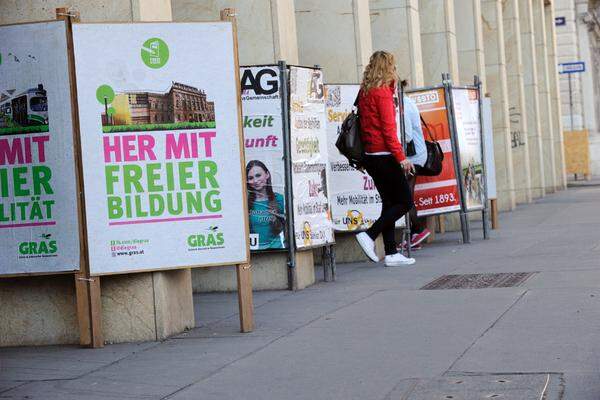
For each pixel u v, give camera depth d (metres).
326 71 26.00
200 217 15.05
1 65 14.89
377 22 30.91
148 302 15.23
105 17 15.44
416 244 26.38
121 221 14.83
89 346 14.96
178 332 15.74
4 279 15.58
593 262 20.45
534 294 16.69
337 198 23.62
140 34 14.85
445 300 16.81
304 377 11.98
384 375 11.76
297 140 20.00
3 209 14.96
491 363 11.96
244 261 15.17
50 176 14.80
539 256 22.39
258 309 17.58
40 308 15.51
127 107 14.82
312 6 26.03
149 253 14.93
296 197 19.94
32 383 12.66
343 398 10.88
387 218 22.30
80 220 14.77
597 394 10.31
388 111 21.78
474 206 27.77
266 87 19.69
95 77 14.76
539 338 13.16
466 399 10.45
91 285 14.81
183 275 16.02
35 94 14.80
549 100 57.34
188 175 15.00
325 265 21.00
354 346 13.54
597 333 13.26
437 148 25.62
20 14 15.62
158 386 12.07
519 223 33.91
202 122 15.03
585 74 88.38
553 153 56.66
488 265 21.44
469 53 38.84
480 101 28.14
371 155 22.00
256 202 19.88
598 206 40.56
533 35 53.44
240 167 15.12
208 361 13.34
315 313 16.59
